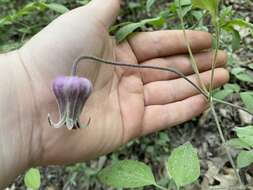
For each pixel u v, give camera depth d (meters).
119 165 0.13
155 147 0.23
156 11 0.28
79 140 0.15
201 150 0.23
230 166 0.21
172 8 0.17
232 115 0.23
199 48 0.18
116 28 0.18
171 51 0.17
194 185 0.21
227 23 0.15
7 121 0.14
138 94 0.17
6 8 0.33
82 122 0.15
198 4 0.15
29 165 0.15
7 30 0.29
